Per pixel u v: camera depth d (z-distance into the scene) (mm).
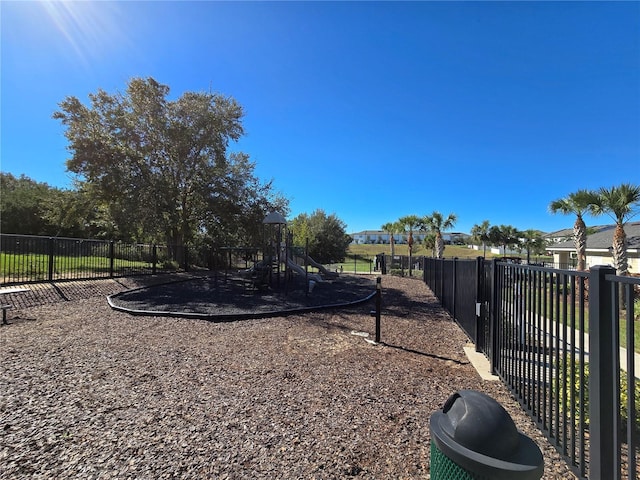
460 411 1571
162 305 8547
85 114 16078
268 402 3355
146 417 3018
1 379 3793
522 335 3521
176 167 18516
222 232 21234
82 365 4316
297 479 2234
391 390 3723
